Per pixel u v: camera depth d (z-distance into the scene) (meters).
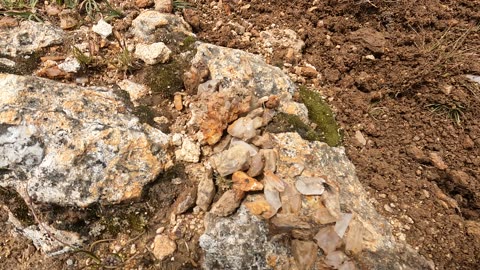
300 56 2.45
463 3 2.77
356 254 1.68
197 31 2.47
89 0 2.40
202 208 1.79
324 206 1.74
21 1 2.39
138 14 2.38
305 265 1.65
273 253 1.67
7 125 1.75
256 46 2.44
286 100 2.09
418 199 1.99
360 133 2.20
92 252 1.78
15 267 1.92
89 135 1.79
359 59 2.45
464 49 2.57
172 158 1.90
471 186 2.03
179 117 2.02
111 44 2.24
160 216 1.81
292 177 1.81
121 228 1.82
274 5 2.67
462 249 1.84
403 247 1.79
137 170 1.80
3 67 2.07
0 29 2.25
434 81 2.38
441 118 2.28
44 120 1.78
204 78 2.08
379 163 2.07
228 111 1.91
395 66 2.45
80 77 2.10
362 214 1.83
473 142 2.19
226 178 1.82
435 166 2.09
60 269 1.85
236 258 1.68
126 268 1.74
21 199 1.85
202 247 1.71
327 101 2.29
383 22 2.66
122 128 1.85
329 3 2.67
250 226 1.70
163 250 1.73
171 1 2.48
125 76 2.12
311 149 1.95
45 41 2.19
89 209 1.78
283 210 1.72
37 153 1.74
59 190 1.74
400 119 2.28
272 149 1.87
